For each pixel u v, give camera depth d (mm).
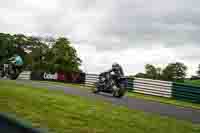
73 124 5562
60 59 34750
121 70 12117
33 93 9492
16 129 1587
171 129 5930
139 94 16281
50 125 5273
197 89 13797
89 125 5613
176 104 11789
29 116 5859
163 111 8688
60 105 7547
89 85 19609
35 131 1558
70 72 21703
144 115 7262
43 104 7410
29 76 26094
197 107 11500
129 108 8336
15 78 17156
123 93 11984
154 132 5574
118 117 6664
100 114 6801
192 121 7258
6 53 30938
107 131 5297
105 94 12938
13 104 7027
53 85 15836
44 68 34062
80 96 10469
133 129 5645
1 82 13312
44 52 34781
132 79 17484
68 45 36406
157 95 15758
